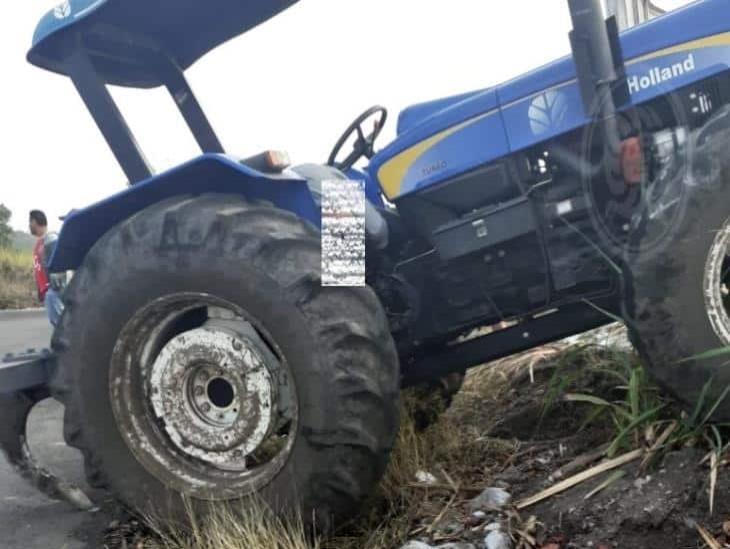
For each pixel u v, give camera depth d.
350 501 2.61
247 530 2.55
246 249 2.63
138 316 2.83
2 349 9.67
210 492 2.77
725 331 2.46
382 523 2.80
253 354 2.73
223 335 2.77
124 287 2.82
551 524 2.49
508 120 3.01
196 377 2.87
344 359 2.55
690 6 2.88
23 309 15.72
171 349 2.86
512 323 3.41
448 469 3.15
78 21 3.04
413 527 2.73
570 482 2.66
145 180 2.91
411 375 3.28
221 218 2.68
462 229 3.03
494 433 3.55
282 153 2.80
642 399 2.79
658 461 2.54
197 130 3.89
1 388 3.11
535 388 3.96
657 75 2.87
